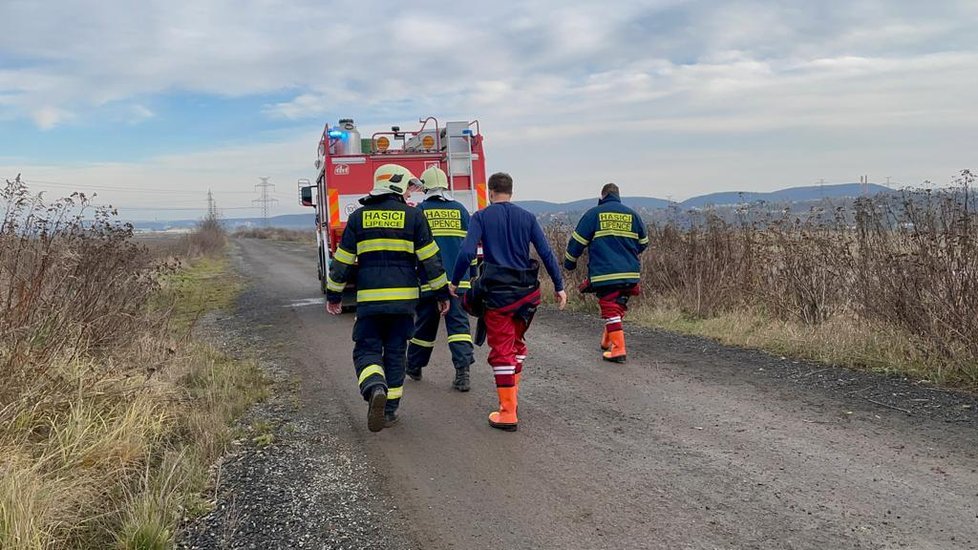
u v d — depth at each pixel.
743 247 9.26
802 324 7.61
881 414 4.91
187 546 3.30
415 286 4.93
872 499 3.59
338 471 4.23
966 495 3.59
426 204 6.33
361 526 3.50
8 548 2.95
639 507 3.61
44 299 5.06
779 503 3.60
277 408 5.61
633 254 6.93
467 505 3.71
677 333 8.28
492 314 4.98
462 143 11.03
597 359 7.11
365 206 4.87
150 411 4.82
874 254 7.01
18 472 3.51
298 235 66.06
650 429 4.87
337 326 9.94
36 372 4.50
